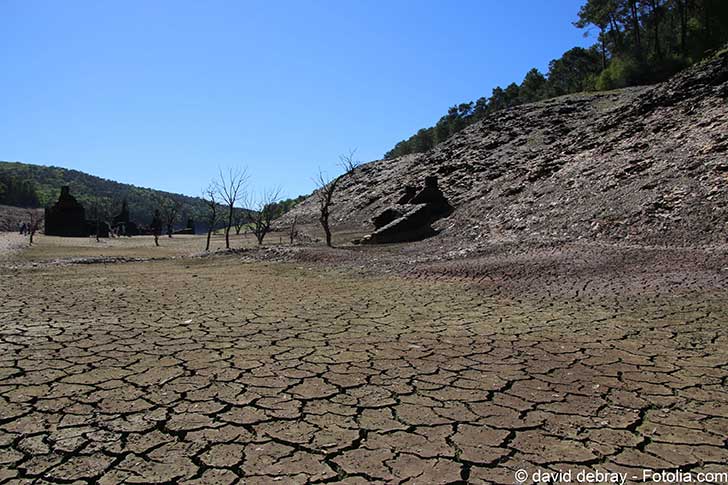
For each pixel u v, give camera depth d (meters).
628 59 54.16
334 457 2.81
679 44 52.22
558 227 18.02
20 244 32.88
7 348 5.30
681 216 14.46
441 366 4.67
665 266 10.77
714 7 48.91
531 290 9.74
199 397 3.79
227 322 6.95
